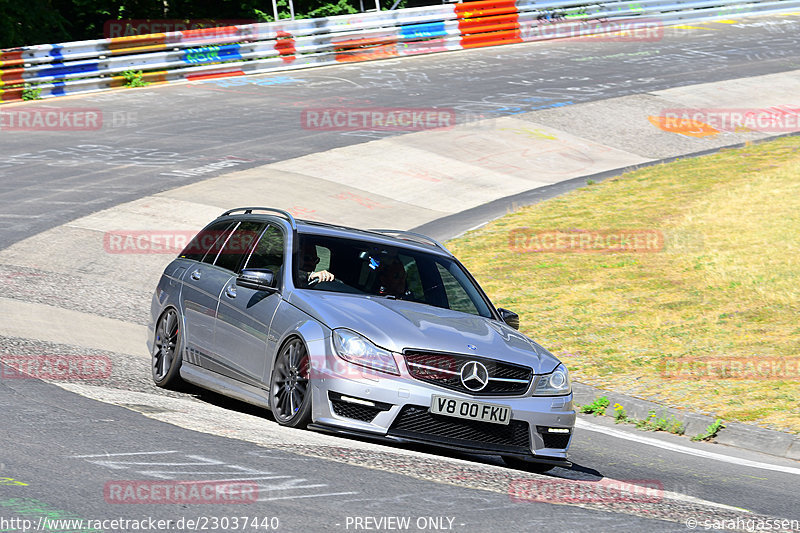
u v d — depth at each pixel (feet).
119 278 96.07
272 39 237.25
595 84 220.23
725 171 146.82
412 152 163.43
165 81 222.07
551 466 50.24
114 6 290.56
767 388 69.41
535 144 172.45
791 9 323.16
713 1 307.17
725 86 219.20
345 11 306.55
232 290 54.65
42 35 270.87
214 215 123.44
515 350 48.42
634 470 51.88
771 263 99.66
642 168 155.74
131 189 134.10
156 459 38.22
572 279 100.94
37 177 138.62
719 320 85.56
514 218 129.08
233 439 43.01
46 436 40.42
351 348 45.47
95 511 31.22
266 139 168.76
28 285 87.51
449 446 45.29
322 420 45.50
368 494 36.06
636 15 295.89
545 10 281.54
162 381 58.75
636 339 82.33
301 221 56.65
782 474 54.03
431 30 260.83
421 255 56.59
